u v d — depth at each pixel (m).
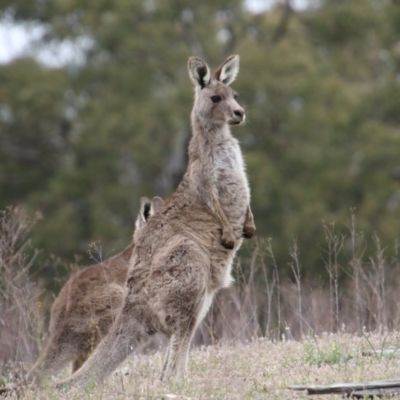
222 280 34.53
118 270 36.88
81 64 105.94
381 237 87.25
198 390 29.36
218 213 34.69
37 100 100.88
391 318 41.38
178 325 32.09
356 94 104.75
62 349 35.03
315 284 49.25
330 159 100.69
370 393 28.02
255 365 32.88
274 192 97.00
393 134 100.69
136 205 99.38
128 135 99.19
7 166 106.12
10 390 30.23
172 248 32.72
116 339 31.92
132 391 29.38
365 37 113.94
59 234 94.06
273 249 88.44
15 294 37.41
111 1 103.25
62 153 107.56
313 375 30.61
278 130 103.00
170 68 103.12
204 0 104.69
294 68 102.12
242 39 110.81
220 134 36.34
